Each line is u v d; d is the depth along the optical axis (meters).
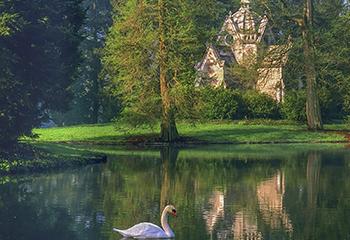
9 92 38.19
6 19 36.09
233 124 79.38
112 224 21.58
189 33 64.12
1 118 38.69
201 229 21.02
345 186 31.48
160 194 28.59
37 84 41.06
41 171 37.50
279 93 89.88
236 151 55.50
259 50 78.06
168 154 52.03
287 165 42.06
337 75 76.94
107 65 76.50
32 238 19.41
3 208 24.33
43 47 40.34
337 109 89.38
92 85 98.69
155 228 19.80
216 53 96.31
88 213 23.53
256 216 23.39
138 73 64.69
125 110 66.50
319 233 20.47
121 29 65.31
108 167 40.44
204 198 27.59
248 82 82.88
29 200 26.30
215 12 69.75
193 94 65.06
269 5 77.06
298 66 75.44
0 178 33.69
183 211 24.39
